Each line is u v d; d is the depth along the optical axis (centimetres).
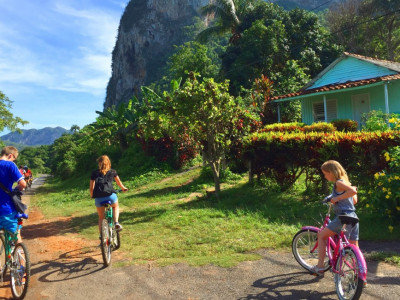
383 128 1082
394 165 670
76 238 759
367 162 771
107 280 480
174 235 689
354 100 1912
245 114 1038
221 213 835
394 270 448
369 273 443
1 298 449
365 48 4562
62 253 637
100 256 598
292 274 456
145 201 1225
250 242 600
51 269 543
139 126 2103
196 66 4084
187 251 581
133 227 791
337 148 819
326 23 5631
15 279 449
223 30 3966
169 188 1486
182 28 15738
